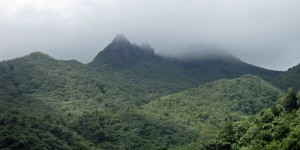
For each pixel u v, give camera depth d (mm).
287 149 100688
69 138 171875
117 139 188500
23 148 148125
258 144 116188
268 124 124188
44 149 151375
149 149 180625
